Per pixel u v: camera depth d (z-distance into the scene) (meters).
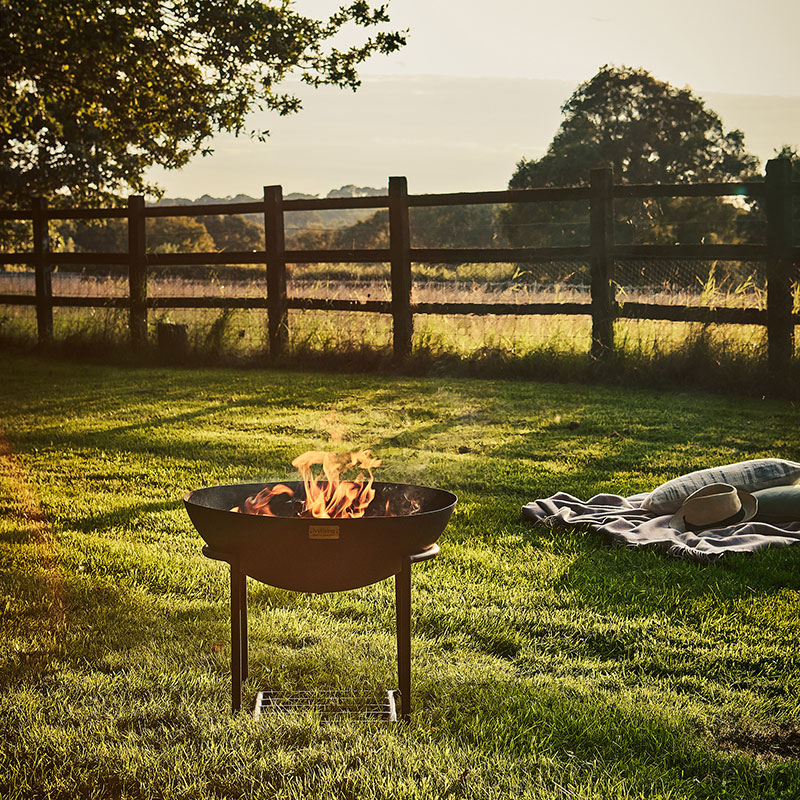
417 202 12.12
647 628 3.89
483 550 4.97
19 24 12.76
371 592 4.41
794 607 4.09
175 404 9.95
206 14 13.59
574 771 2.78
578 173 44.78
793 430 8.10
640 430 8.20
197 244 44.19
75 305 14.65
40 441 8.02
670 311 10.82
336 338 12.87
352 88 14.38
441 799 2.65
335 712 3.19
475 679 3.42
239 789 2.71
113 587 4.42
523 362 11.58
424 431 8.34
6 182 22.56
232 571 3.17
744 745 2.98
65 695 3.29
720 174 45.91
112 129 15.59
